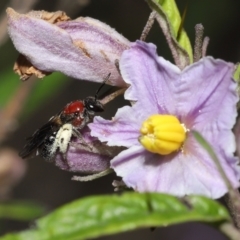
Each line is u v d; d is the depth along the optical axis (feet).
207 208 0.47
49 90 0.90
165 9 0.58
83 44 0.58
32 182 1.35
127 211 0.46
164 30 0.57
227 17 1.16
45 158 0.59
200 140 0.48
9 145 1.29
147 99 0.54
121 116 0.55
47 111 1.32
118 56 0.59
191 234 1.22
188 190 0.53
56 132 0.58
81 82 1.31
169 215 0.46
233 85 0.51
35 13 0.58
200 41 0.56
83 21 0.59
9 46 1.07
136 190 0.54
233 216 0.55
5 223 1.27
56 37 0.57
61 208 0.47
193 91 0.53
